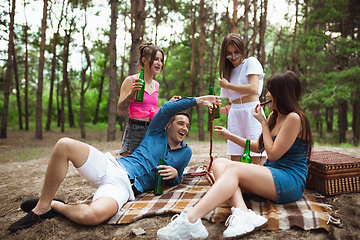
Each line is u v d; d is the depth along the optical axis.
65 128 18.81
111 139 10.21
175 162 2.75
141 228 1.94
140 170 2.51
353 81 9.53
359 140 11.67
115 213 2.13
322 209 2.07
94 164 2.13
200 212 1.76
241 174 1.93
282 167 2.12
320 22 10.38
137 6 8.98
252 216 1.77
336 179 2.36
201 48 11.23
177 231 1.68
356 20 11.46
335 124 25.41
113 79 10.21
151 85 2.97
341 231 1.78
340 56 10.36
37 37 14.34
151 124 2.70
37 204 2.07
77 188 3.16
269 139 2.11
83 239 1.83
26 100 16.20
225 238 1.71
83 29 12.39
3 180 4.09
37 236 1.90
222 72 2.87
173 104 2.56
